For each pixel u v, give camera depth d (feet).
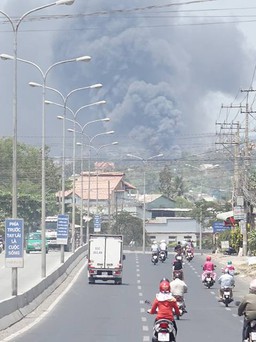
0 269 327.26
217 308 201.16
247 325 104.42
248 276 312.91
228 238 495.41
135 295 231.50
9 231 164.25
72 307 194.39
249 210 446.60
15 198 168.04
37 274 299.38
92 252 273.54
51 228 512.22
